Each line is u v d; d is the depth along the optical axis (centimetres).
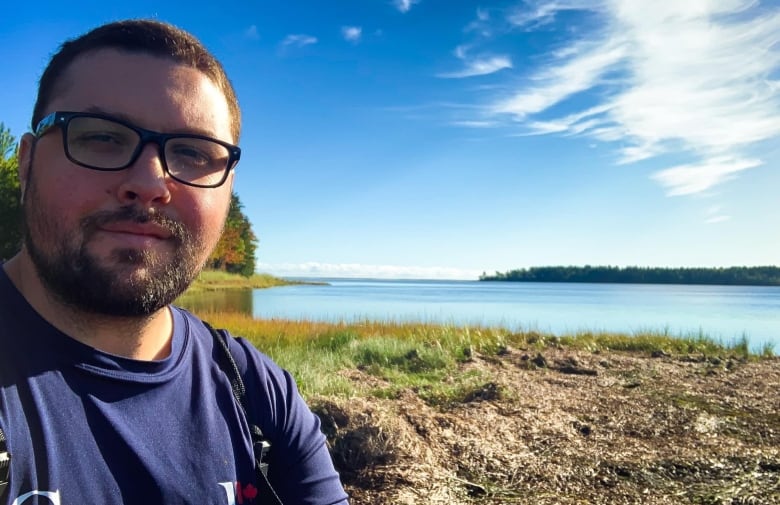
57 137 42
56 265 40
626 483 146
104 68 43
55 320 43
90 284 40
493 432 180
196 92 46
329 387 236
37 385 40
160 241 43
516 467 154
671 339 478
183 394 47
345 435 155
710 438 185
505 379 275
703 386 274
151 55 44
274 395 54
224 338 54
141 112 43
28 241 42
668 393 255
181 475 43
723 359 391
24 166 45
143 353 46
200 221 45
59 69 44
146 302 42
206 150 46
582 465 157
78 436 40
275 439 54
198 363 49
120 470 41
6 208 793
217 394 49
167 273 43
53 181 41
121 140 42
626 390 261
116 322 43
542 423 194
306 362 299
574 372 316
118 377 42
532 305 1725
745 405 233
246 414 51
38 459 38
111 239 41
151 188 41
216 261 2816
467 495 135
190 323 52
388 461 148
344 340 427
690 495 139
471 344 396
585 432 188
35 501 37
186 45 46
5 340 40
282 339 438
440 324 552
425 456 153
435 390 242
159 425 44
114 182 41
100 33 44
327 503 56
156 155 43
